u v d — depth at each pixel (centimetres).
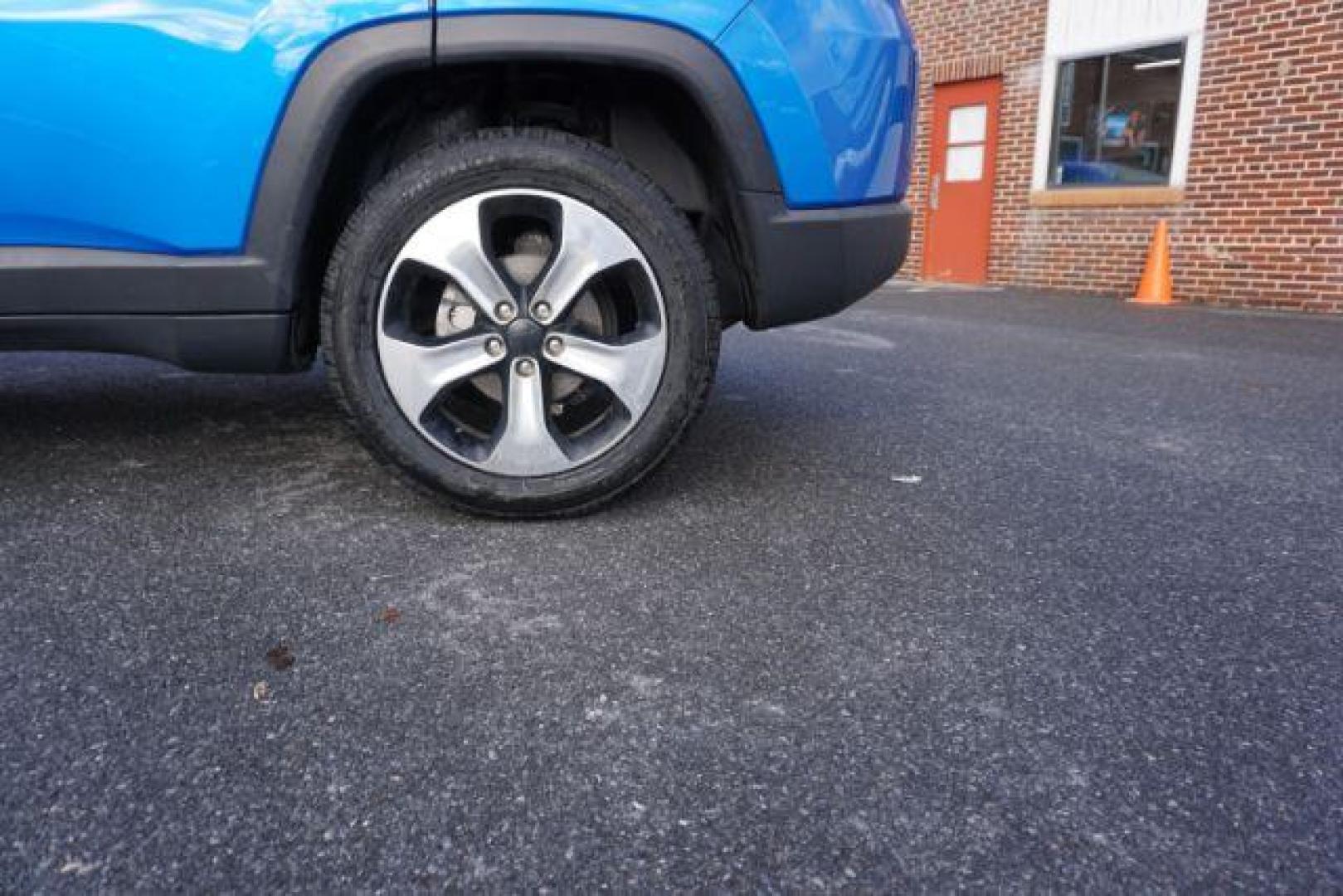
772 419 340
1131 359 492
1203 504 248
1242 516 239
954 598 185
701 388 214
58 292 200
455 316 212
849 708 146
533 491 213
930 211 1041
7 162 192
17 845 113
